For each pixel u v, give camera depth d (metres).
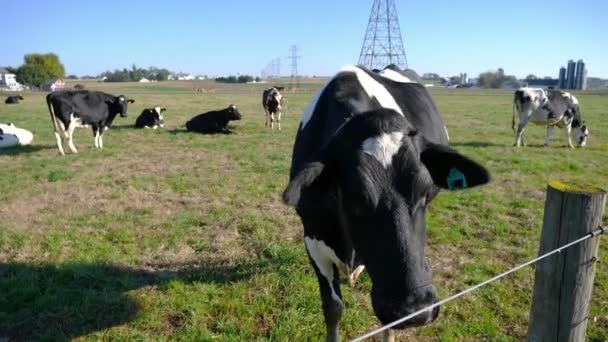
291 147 14.53
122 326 4.48
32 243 6.43
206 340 4.25
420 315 2.45
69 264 5.60
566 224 2.56
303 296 4.89
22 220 7.34
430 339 4.28
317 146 3.70
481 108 35.34
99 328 4.45
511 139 16.97
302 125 4.24
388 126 2.80
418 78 6.19
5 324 4.50
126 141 15.92
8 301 4.88
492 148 14.51
